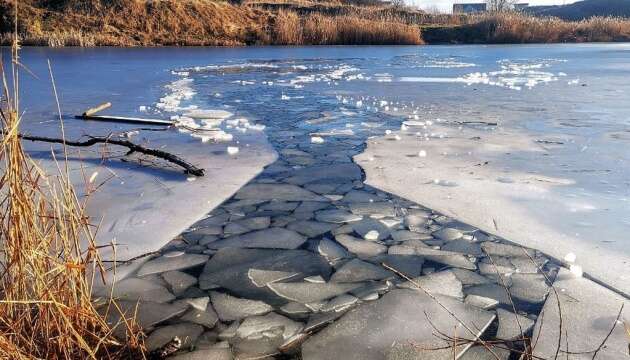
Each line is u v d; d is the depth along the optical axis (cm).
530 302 273
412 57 2038
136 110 820
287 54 2195
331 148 589
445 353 234
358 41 2952
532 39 3169
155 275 300
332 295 282
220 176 479
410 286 291
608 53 2211
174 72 1437
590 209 391
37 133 639
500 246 337
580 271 300
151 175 477
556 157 536
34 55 1944
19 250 208
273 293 284
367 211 397
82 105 858
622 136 628
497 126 702
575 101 915
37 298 207
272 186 454
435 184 456
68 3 2842
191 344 239
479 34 3203
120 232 353
